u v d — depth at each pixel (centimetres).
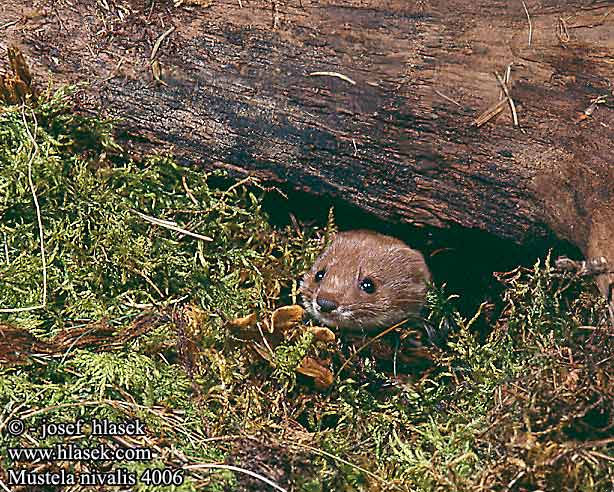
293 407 39
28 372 36
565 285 40
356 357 41
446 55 41
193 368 37
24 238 40
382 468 37
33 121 41
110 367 36
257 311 40
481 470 35
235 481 35
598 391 37
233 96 41
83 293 39
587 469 35
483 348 39
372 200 41
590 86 40
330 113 41
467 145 40
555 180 39
